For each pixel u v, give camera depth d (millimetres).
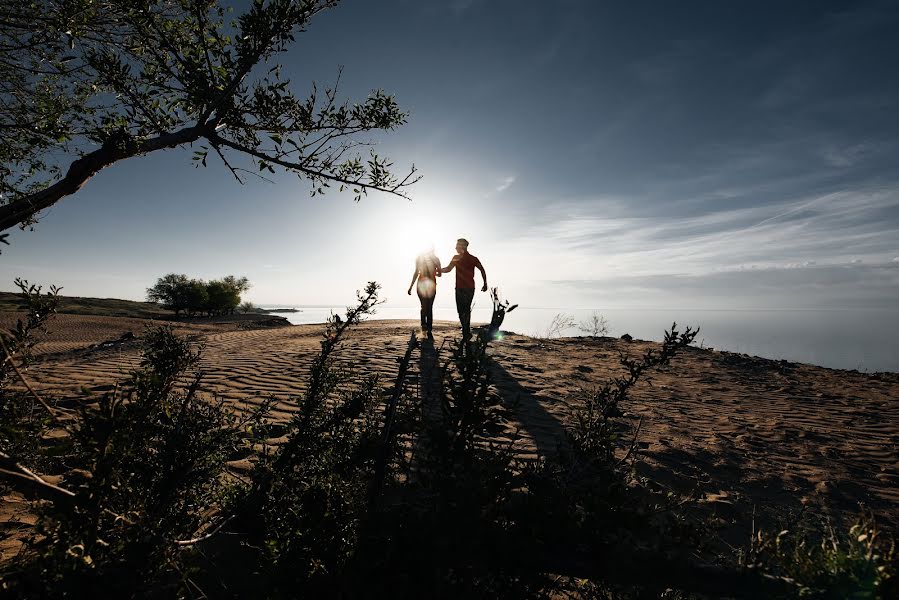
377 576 1428
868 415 5684
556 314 13531
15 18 2361
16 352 1628
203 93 2270
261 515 1903
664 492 3117
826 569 1114
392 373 5930
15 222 1777
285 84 2525
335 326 2312
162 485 1601
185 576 1436
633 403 5777
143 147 2152
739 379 7832
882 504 3230
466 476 1591
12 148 2609
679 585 1316
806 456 4164
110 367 6578
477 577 1490
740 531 2660
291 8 2285
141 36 2332
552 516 1478
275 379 5965
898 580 1018
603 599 1540
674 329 1856
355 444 2145
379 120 2719
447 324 14156
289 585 1473
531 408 5059
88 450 1379
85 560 1166
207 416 1911
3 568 1349
